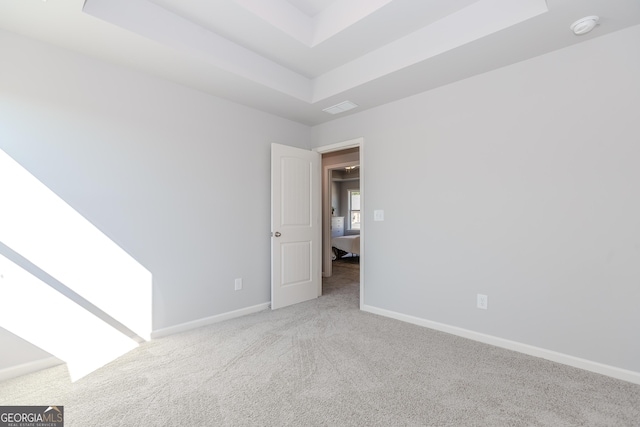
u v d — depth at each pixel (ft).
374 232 10.78
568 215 6.90
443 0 6.48
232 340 8.25
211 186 9.66
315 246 12.76
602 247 6.49
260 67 8.76
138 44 6.74
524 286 7.51
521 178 7.55
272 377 6.34
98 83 7.41
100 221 7.45
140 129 8.11
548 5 5.55
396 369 6.68
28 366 6.49
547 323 7.18
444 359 7.16
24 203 6.48
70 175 7.02
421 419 5.05
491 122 8.05
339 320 9.95
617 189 6.32
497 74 7.95
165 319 8.58
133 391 5.82
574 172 6.82
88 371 6.58
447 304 8.90
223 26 7.35
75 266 7.09
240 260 10.48
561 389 5.91
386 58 8.20
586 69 6.66
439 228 9.08
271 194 11.16
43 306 6.68
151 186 8.32
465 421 4.99
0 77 6.22
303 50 8.46
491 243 8.05
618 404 5.44
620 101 6.29
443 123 8.99
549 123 7.15
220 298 9.89
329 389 5.90
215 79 8.53
